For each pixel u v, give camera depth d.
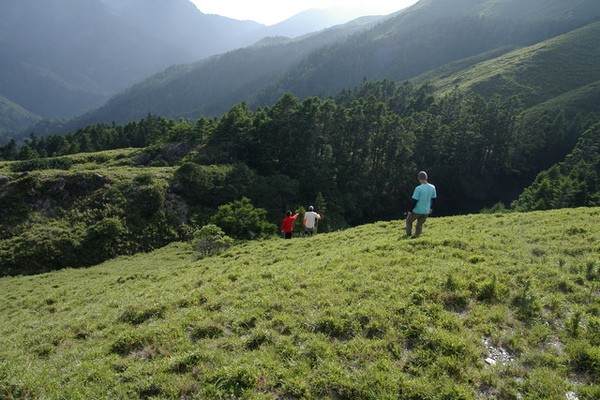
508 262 11.41
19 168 65.06
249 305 10.02
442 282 9.88
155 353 8.36
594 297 9.04
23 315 16.36
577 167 69.81
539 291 9.37
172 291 13.18
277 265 14.49
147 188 48.16
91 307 14.18
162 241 44.66
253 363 7.22
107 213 43.53
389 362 7.02
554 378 6.43
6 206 40.88
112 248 40.12
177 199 52.44
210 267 17.83
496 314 8.44
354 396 6.32
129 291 15.77
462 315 8.67
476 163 94.56
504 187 96.31
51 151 118.06
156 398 6.52
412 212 15.55
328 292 10.21
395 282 10.43
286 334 8.47
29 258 36.00
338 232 22.22
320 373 6.86
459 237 14.58
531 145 97.69
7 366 8.62
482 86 150.00
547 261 11.38
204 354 7.68
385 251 13.58
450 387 6.26
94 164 71.06
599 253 11.52
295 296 10.25
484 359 7.16
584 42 179.75
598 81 135.62
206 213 52.78
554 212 19.70
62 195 44.47
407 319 8.33
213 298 11.06
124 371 7.68
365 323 8.50
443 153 90.56
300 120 77.00
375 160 87.38
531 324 8.10
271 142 77.31
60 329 11.48
